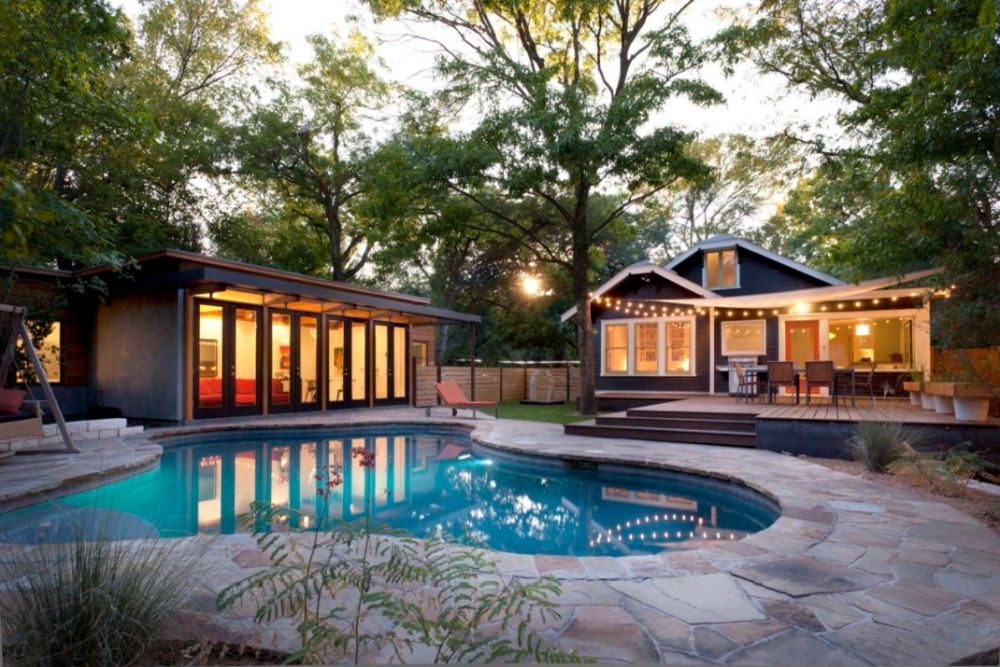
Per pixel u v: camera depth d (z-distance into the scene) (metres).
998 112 4.96
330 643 2.17
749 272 15.36
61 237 7.58
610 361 16.50
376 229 21.33
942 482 5.75
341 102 20.58
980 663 2.44
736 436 8.77
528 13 15.05
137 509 5.93
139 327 12.30
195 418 11.88
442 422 12.47
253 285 11.23
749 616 2.85
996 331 7.70
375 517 5.70
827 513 4.80
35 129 6.67
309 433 11.83
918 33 5.50
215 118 18.95
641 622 2.78
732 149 17.56
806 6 12.75
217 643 2.48
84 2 6.79
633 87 11.98
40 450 7.77
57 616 2.20
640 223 19.48
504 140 12.61
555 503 6.34
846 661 2.39
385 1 15.06
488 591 3.10
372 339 16.75
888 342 13.48
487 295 27.67
